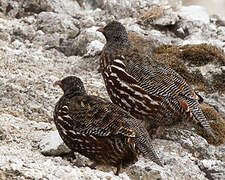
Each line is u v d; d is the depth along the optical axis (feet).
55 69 57.00
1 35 61.11
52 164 37.27
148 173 40.04
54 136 41.39
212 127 49.08
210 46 59.57
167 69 45.75
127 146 37.32
